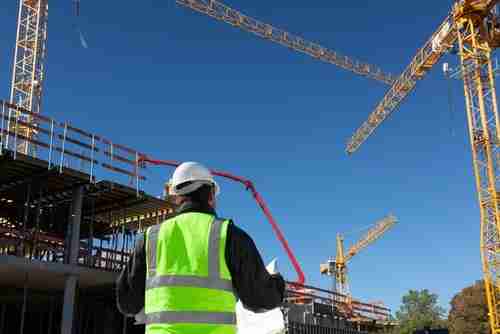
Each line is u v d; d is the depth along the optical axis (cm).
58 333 2794
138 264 306
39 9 5544
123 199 2386
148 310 290
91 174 2117
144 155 2308
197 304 280
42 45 5506
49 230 2597
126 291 315
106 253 2311
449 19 5134
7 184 2197
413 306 7719
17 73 5406
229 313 283
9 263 1883
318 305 3559
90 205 2489
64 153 2038
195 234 292
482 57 4525
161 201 2369
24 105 5334
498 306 3919
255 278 287
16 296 2580
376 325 4388
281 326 346
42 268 1980
